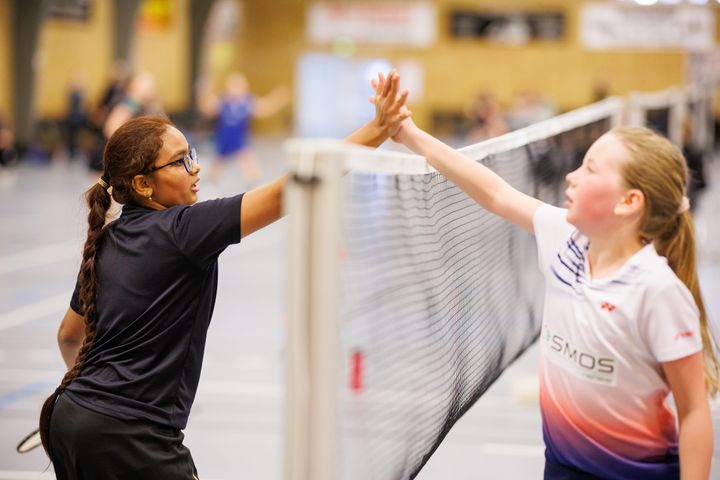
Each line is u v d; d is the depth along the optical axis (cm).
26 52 3638
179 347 408
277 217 396
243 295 1488
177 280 404
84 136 3703
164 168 427
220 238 397
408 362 466
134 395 400
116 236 418
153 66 4766
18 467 756
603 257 368
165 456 402
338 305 304
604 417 369
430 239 464
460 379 495
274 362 1090
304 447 300
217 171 2883
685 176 366
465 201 562
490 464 786
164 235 404
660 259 355
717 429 852
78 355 414
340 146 304
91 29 4147
